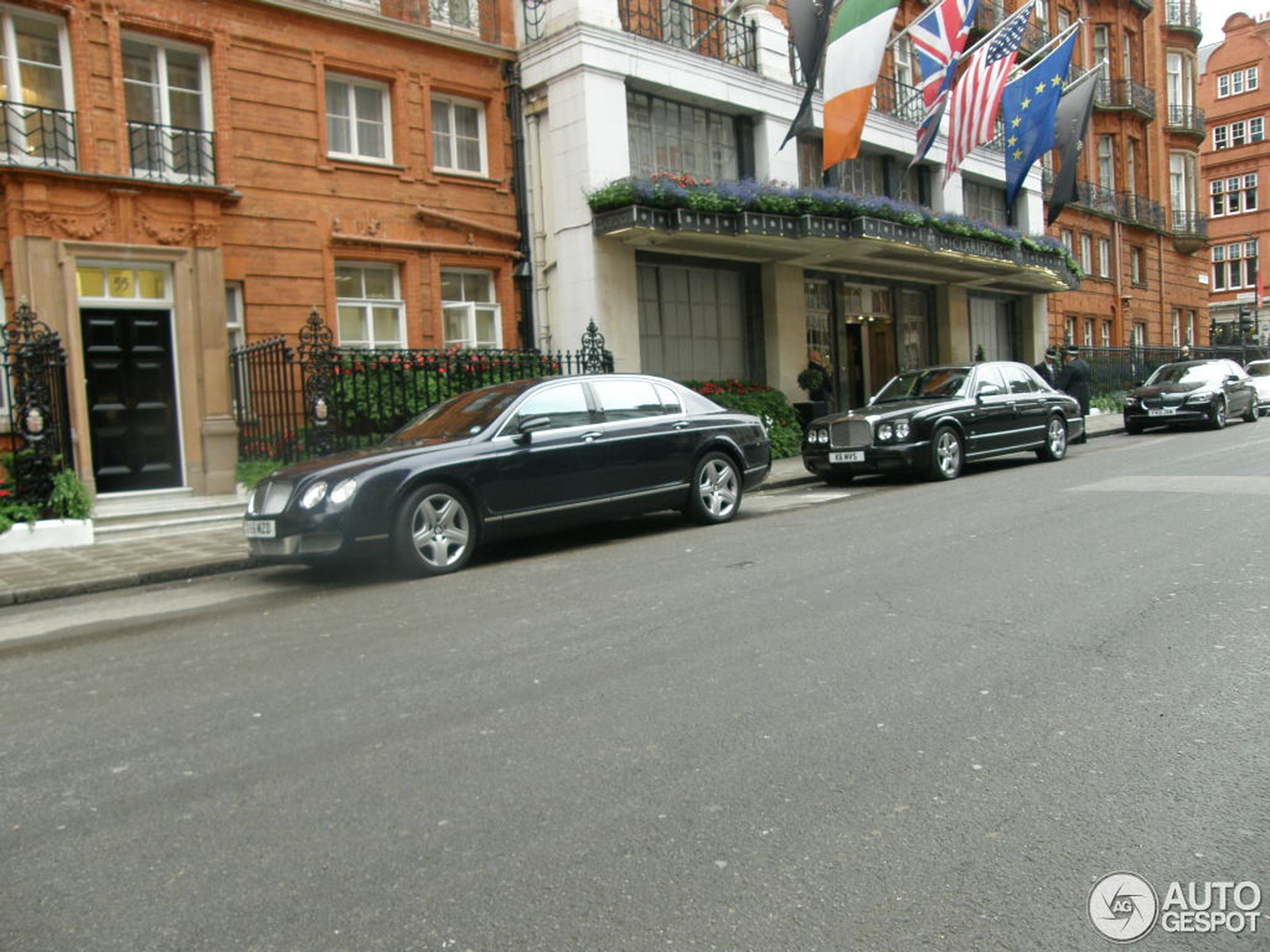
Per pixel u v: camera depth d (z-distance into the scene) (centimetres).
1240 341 4328
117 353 1175
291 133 1345
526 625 577
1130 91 3528
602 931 253
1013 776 335
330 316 1384
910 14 2450
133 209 1162
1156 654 460
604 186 1555
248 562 884
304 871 292
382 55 1449
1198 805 310
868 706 408
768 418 1759
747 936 248
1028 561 678
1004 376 1398
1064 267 2564
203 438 1219
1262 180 5353
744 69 1838
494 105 1603
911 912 256
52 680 527
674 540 891
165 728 429
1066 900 259
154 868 299
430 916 264
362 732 408
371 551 748
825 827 304
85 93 1153
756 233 1639
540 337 1650
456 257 1538
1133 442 1827
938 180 2484
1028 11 1714
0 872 302
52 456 1018
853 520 937
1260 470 1109
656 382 973
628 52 1612
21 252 1088
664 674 465
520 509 830
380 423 1285
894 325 2409
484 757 373
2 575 843
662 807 323
